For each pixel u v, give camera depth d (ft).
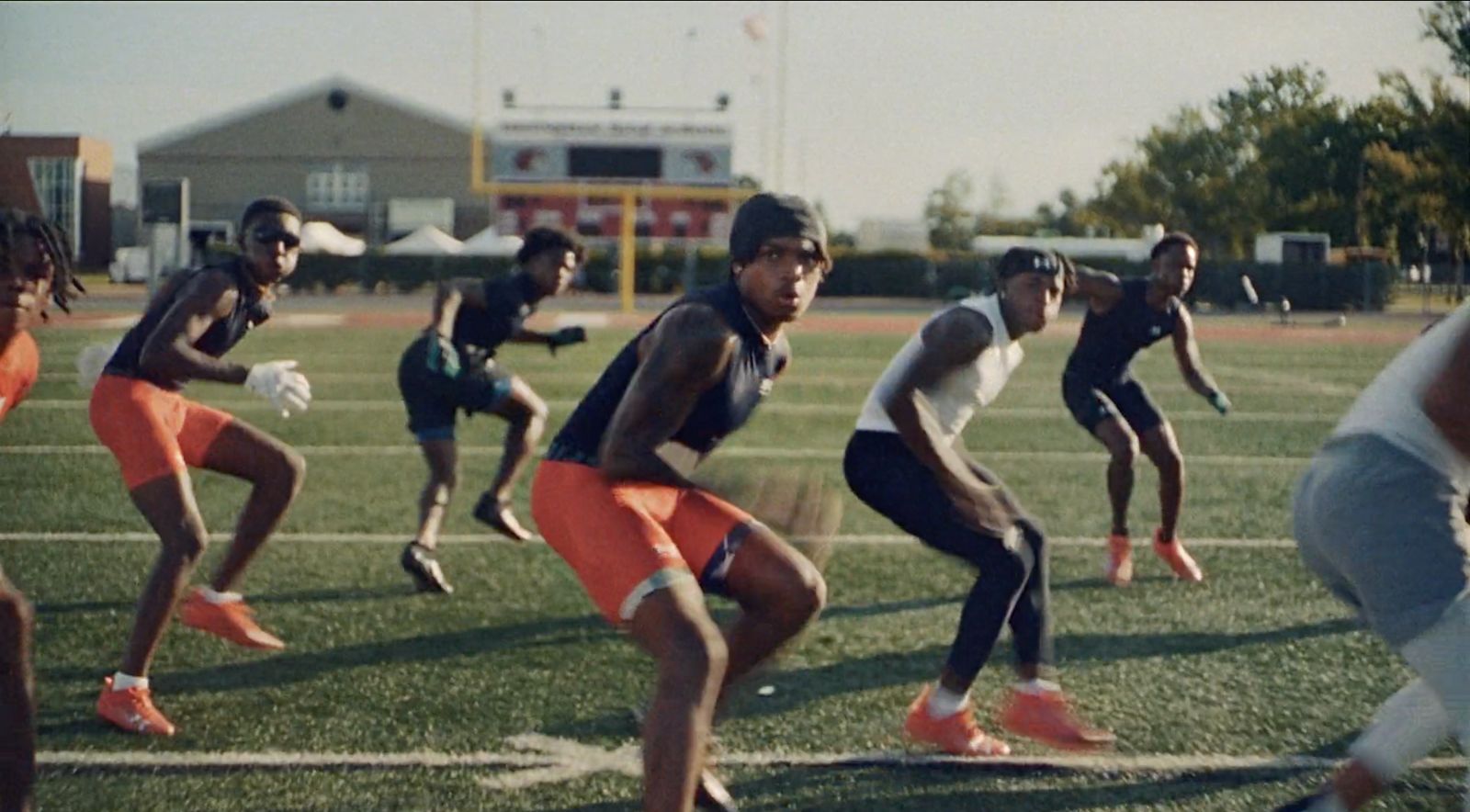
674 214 134.51
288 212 15.75
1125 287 21.15
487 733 14.35
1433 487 9.74
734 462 32.42
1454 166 76.89
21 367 12.71
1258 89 91.86
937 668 16.71
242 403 44.37
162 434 14.90
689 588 10.68
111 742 13.98
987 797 12.76
